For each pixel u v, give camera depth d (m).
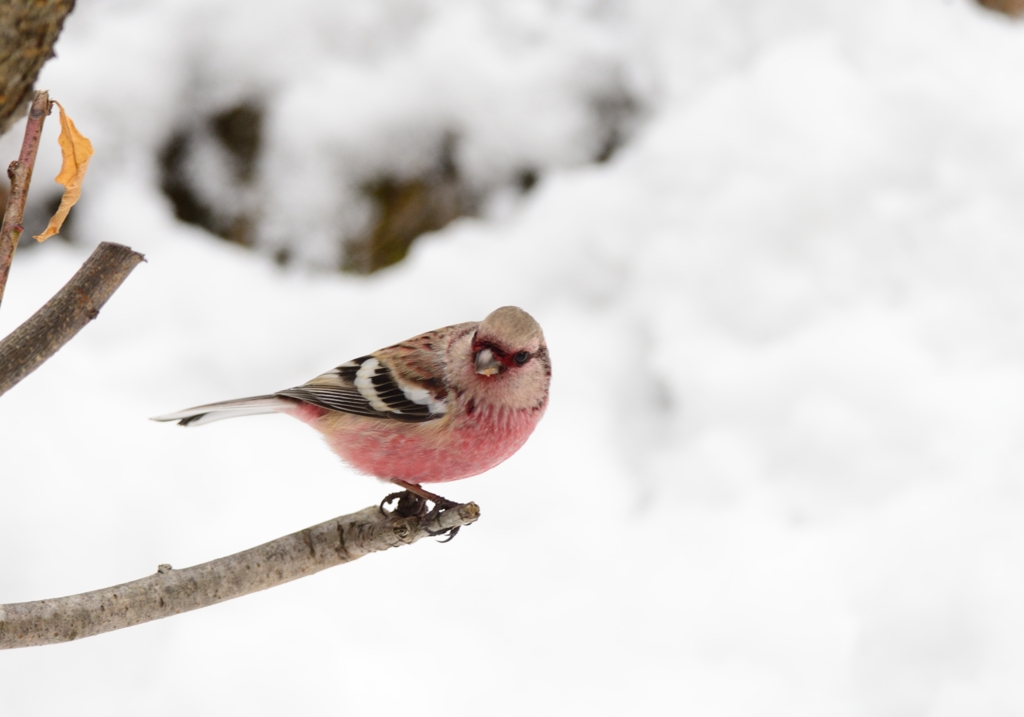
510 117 14.14
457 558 10.33
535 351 7.34
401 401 7.47
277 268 13.74
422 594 9.91
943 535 10.07
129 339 12.47
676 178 13.64
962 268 12.66
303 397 7.79
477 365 7.13
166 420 7.44
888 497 10.78
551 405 11.95
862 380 11.69
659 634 9.68
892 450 11.14
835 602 9.83
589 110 14.31
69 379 11.66
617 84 14.47
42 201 13.34
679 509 11.02
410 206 13.91
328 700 8.84
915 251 12.84
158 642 9.12
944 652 9.23
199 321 12.84
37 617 5.16
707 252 12.94
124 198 13.62
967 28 15.05
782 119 13.91
